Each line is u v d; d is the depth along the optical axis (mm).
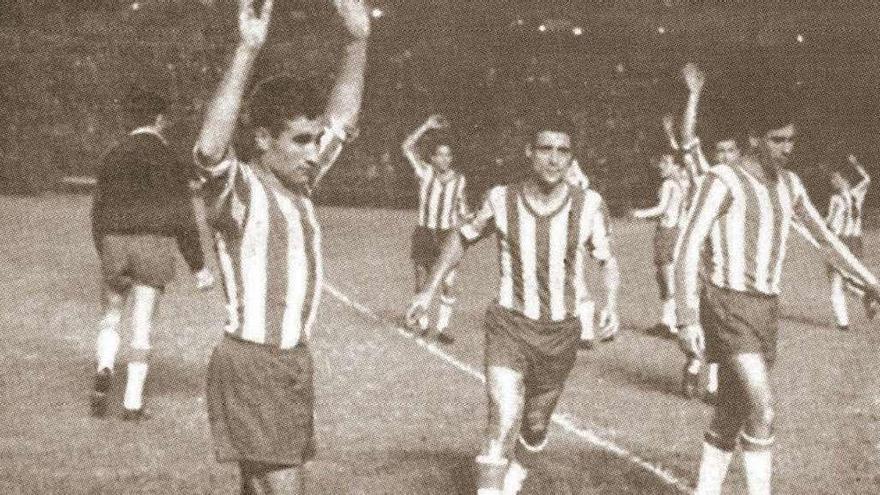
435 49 31188
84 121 29188
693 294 5160
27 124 29031
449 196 10906
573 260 5410
